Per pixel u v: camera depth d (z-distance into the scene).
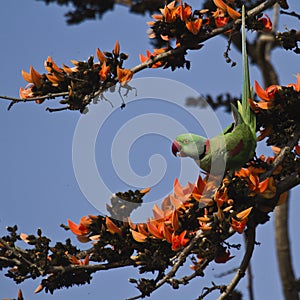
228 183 9.78
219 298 10.23
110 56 10.51
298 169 10.06
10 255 9.60
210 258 9.62
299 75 10.25
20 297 9.68
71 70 10.55
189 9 10.87
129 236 9.84
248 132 10.07
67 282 9.77
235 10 11.02
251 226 10.23
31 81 10.62
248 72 10.33
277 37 10.83
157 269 9.55
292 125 10.24
